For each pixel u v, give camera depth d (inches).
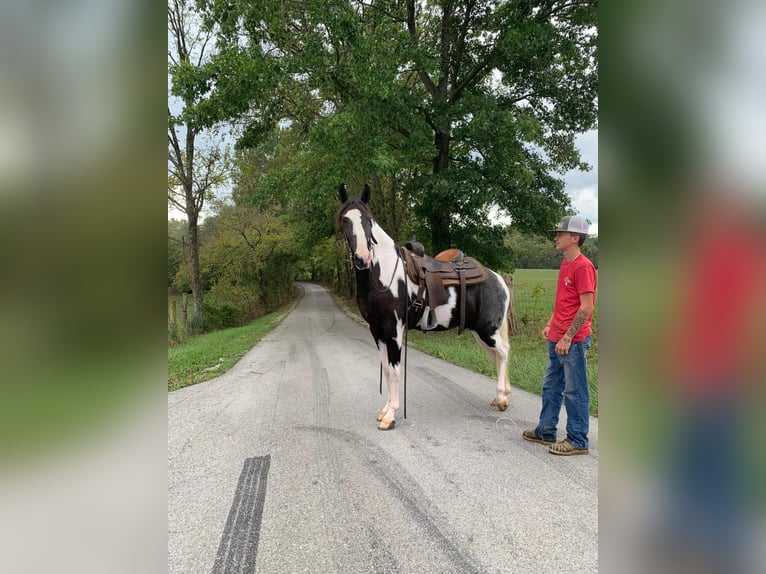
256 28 344.2
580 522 90.8
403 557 80.6
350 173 378.6
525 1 376.5
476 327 168.6
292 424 154.8
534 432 135.6
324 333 453.4
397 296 150.1
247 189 733.3
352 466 119.3
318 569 77.6
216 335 479.8
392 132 419.5
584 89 451.8
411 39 348.8
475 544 84.0
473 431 144.7
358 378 227.0
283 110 473.1
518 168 399.2
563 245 122.3
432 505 98.4
